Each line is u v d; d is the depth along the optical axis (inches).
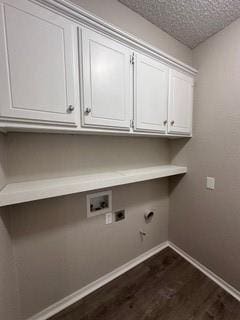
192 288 62.2
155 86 55.6
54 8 34.2
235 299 57.9
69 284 55.7
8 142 42.4
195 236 73.8
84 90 39.8
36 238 48.3
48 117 35.3
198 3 53.1
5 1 28.9
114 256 66.9
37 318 49.9
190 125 71.0
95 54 40.9
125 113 48.5
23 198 36.9
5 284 37.5
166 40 67.2
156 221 81.4
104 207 62.2
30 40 31.9
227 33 58.3
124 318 51.4
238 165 57.3
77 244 56.5
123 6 55.6
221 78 60.9
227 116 59.7
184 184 77.4
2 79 29.9
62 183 44.3
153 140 76.3
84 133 51.3
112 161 62.9
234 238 59.4
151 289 61.6
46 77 34.4
